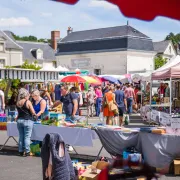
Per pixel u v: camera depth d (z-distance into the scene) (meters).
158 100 22.34
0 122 10.56
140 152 7.27
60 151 4.96
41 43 65.94
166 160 7.03
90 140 8.05
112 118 13.45
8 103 15.52
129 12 0.86
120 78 28.61
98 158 7.91
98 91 20.78
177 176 6.97
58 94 22.59
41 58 62.94
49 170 4.99
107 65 46.44
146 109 17.38
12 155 9.35
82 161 8.55
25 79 18.67
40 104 9.41
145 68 44.31
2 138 12.09
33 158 9.00
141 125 15.77
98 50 47.09
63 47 50.97
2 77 17.52
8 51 54.12
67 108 10.83
